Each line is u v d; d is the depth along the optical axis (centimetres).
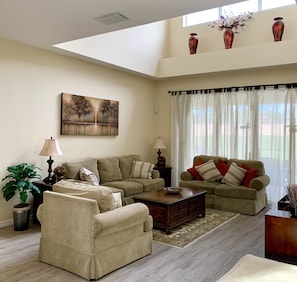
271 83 604
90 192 298
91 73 575
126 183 539
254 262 207
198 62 641
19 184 415
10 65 443
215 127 661
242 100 631
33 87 475
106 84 609
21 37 418
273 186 598
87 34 403
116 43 581
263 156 610
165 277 289
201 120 682
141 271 301
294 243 282
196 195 464
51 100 504
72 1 299
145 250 337
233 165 577
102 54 552
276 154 596
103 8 315
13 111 449
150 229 344
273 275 188
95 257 279
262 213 529
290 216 288
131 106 679
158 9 317
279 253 288
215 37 680
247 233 421
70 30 387
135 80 687
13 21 355
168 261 326
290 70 584
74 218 291
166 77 695
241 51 591
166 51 727
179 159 710
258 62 573
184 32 720
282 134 590
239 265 204
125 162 616
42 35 408
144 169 609
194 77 691
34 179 476
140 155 712
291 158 579
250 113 621
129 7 312
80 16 338
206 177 597
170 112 732
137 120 698
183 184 589
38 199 454
